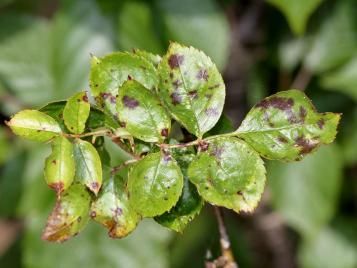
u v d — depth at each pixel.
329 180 0.64
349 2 0.64
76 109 0.35
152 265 0.63
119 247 0.64
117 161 0.55
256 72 0.65
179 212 0.36
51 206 0.63
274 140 0.36
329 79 0.64
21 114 0.35
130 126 0.35
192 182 0.35
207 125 0.36
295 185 0.65
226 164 0.35
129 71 0.37
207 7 0.60
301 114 0.36
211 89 0.36
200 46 0.60
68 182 0.34
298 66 0.65
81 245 0.64
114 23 0.60
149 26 0.60
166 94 0.36
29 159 0.64
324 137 0.36
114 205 0.36
